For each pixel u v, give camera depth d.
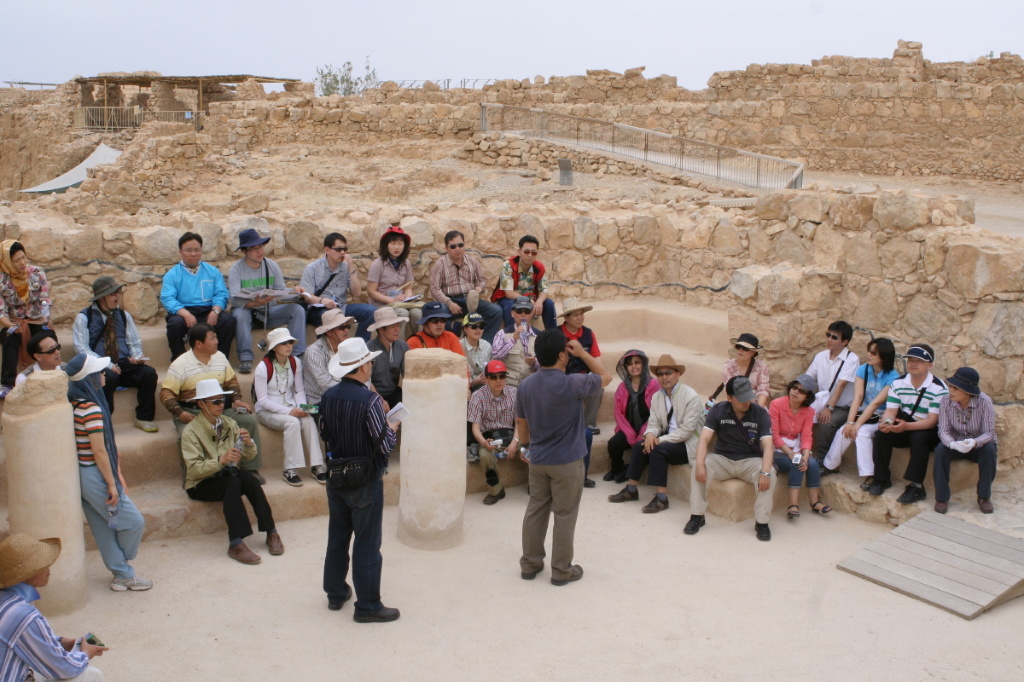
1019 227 15.27
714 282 10.54
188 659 5.17
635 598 6.02
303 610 5.77
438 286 9.27
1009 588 5.98
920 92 23.02
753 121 24.22
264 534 6.89
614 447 8.04
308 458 7.38
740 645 5.44
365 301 9.47
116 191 19.30
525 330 8.39
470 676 5.05
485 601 5.94
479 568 6.45
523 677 5.05
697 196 17.62
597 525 7.26
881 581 6.23
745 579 6.32
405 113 23.56
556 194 18.25
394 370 7.73
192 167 20.77
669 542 6.95
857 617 5.80
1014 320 7.38
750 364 8.16
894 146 23.42
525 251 9.41
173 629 5.50
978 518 6.83
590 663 5.21
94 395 5.81
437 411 6.56
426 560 6.56
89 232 8.49
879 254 8.30
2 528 6.18
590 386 5.94
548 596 6.03
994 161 22.45
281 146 23.77
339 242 8.74
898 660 5.30
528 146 21.20
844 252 8.70
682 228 10.96
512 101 26.38
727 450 7.31
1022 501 7.11
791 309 8.52
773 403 7.60
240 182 20.33
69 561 5.59
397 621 5.65
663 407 7.68
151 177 19.91
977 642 5.52
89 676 4.23
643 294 11.38
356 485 5.43
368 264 9.77
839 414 7.88
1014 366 7.46
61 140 32.44
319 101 23.95
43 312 7.34
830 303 8.72
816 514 7.54
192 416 6.87
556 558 6.15
